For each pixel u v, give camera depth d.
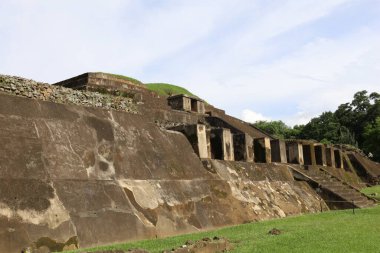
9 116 10.45
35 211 9.02
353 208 17.72
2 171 9.14
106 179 11.43
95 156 11.76
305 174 21.53
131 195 11.62
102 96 14.48
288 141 24.73
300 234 9.93
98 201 10.55
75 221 9.55
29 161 9.89
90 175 11.12
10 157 9.57
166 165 13.97
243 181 16.83
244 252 7.78
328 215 15.52
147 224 11.12
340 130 58.09
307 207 18.66
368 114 61.94
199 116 24.98
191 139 16.44
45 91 12.70
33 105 11.37
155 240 9.80
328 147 29.02
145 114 17.12
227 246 8.30
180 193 13.27
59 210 9.48
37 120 11.05
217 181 15.38
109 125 13.15
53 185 9.90
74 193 10.19
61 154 10.83
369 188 30.12
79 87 19.25
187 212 12.81
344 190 21.55
